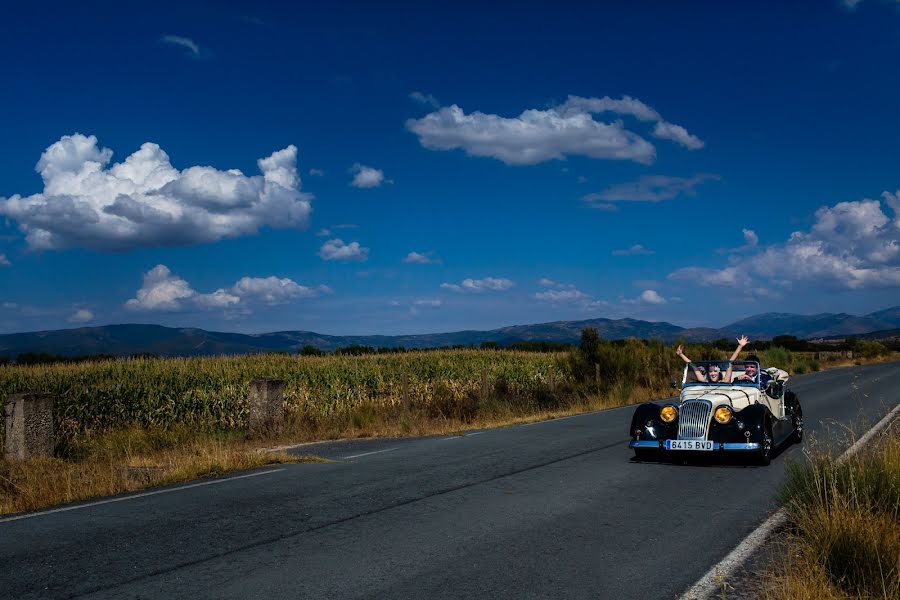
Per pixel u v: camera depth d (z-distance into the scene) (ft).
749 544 18.63
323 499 24.84
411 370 84.48
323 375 73.92
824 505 17.99
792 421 38.27
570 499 24.59
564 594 14.97
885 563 14.14
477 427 53.01
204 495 25.91
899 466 19.85
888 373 107.86
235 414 61.82
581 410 64.80
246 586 15.53
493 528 20.56
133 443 42.11
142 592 15.19
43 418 37.70
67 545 19.06
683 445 31.35
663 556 17.71
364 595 14.92
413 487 26.94
